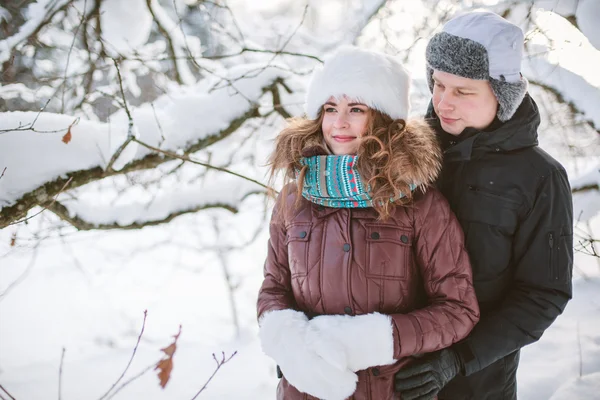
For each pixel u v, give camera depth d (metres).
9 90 3.47
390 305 1.55
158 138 2.90
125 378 3.38
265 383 3.24
